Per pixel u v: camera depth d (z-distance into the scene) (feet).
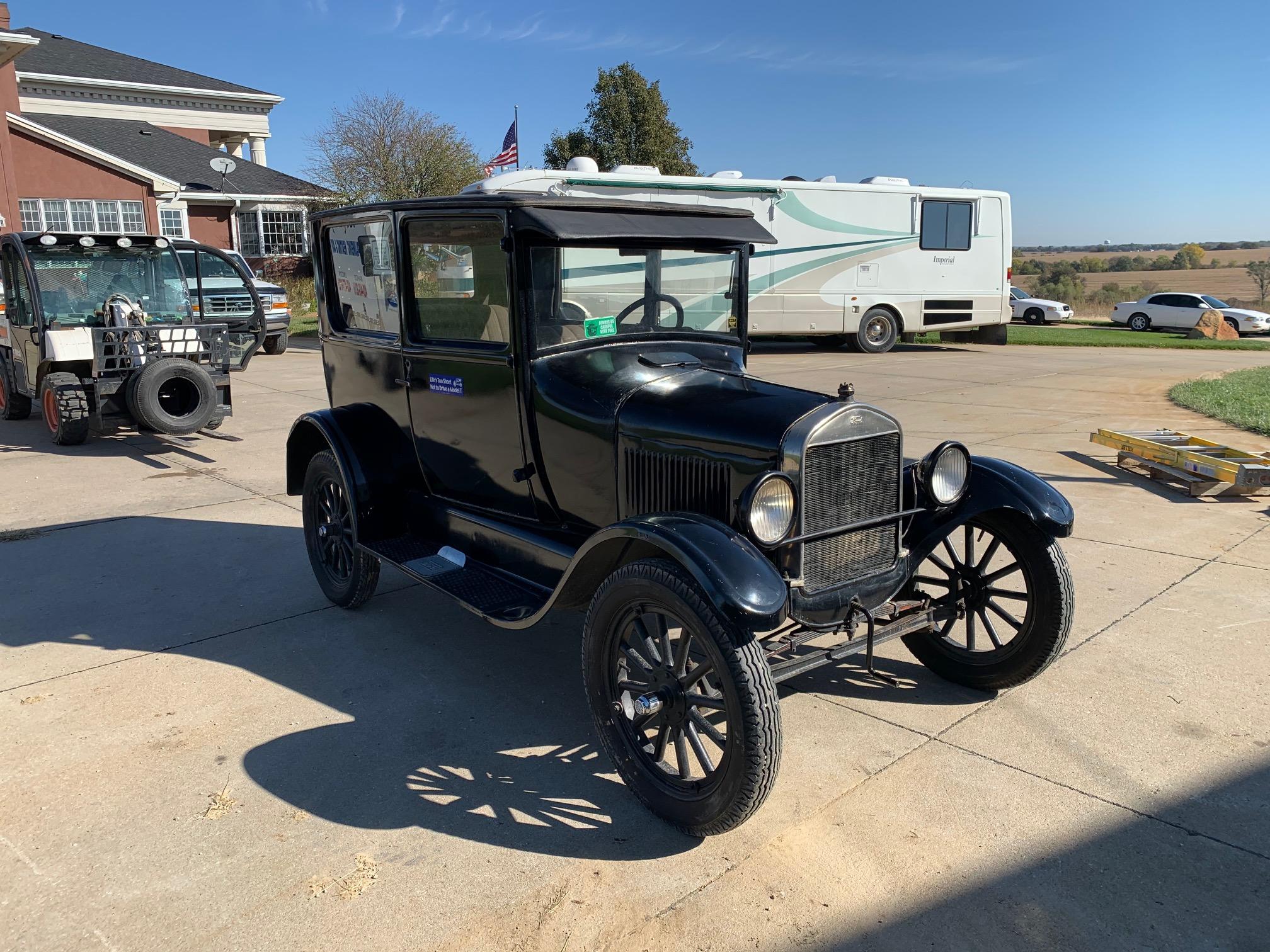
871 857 8.51
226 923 7.70
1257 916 7.66
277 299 53.36
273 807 9.41
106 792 9.67
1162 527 18.78
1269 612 14.19
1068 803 9.32
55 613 14.74
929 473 10.62
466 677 12.48
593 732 10.98
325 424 14.14
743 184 48.75
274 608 15.03
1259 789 9.48
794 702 11.63
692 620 8.28
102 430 29.48
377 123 88.74
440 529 13.61
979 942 7.39
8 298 30.27
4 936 7.55
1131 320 86.58
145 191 71.97
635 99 103.91
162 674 12.51
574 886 8.16
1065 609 10.85
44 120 85.25
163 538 18.88
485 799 9.56
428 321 12.57
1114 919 7.64
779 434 9.23
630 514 10.61
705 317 12.55
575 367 11.17
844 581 9.95
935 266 55.47
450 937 7.52
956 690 11.95
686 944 7.41
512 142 54.90
